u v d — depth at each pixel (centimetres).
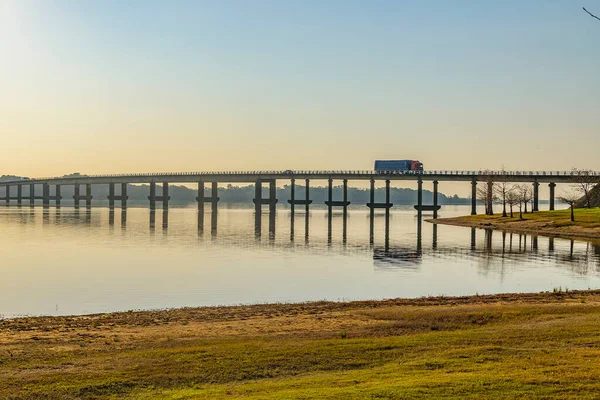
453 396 1977
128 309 4809
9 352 2908
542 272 7344
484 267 7888
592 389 2031
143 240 12231
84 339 3272
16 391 2247
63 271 7294
